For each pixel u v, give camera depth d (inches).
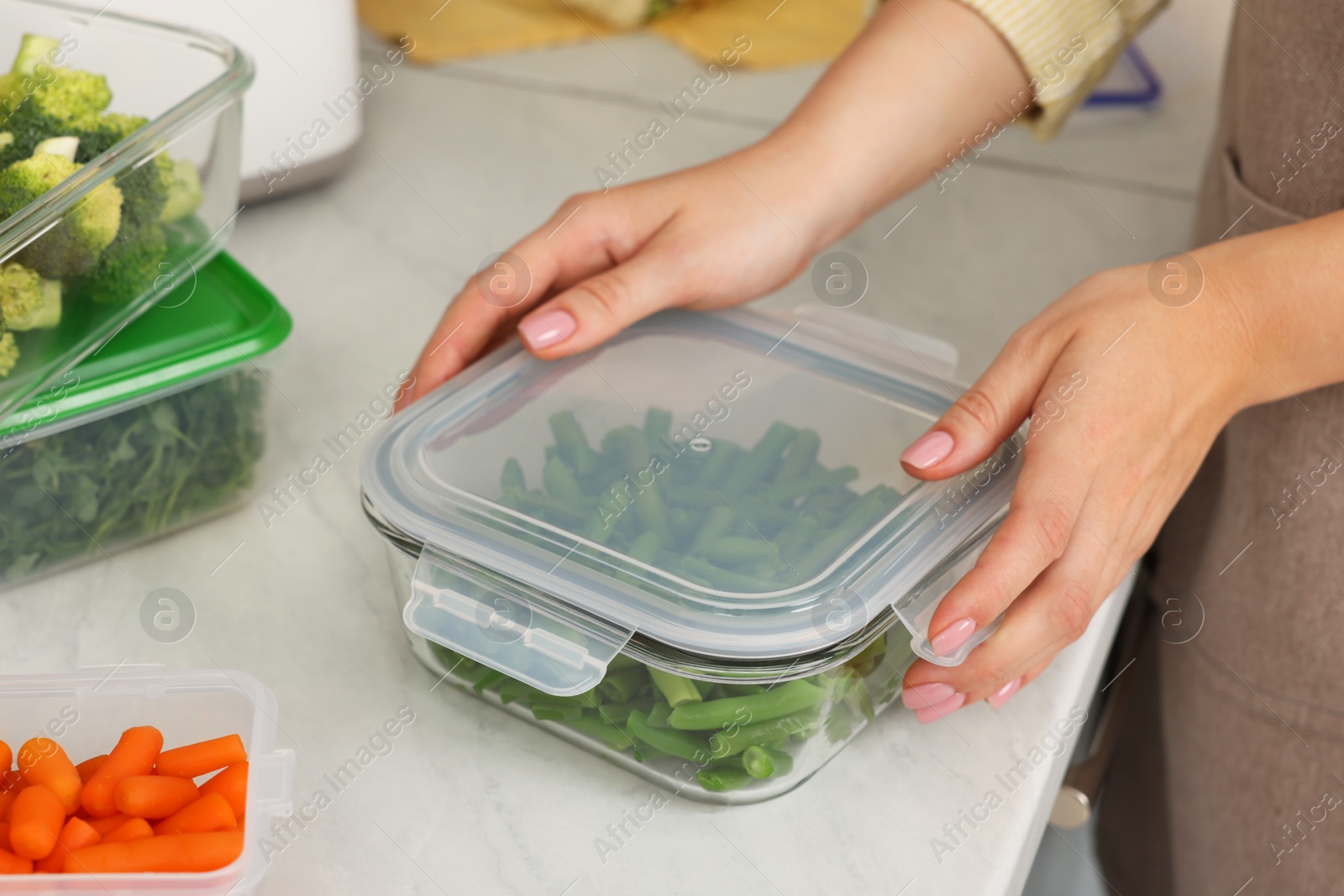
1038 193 48.9
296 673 33.6
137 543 35.9
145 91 38.0
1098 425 31.5
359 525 36.7
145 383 34.4
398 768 32.1
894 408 33.9
